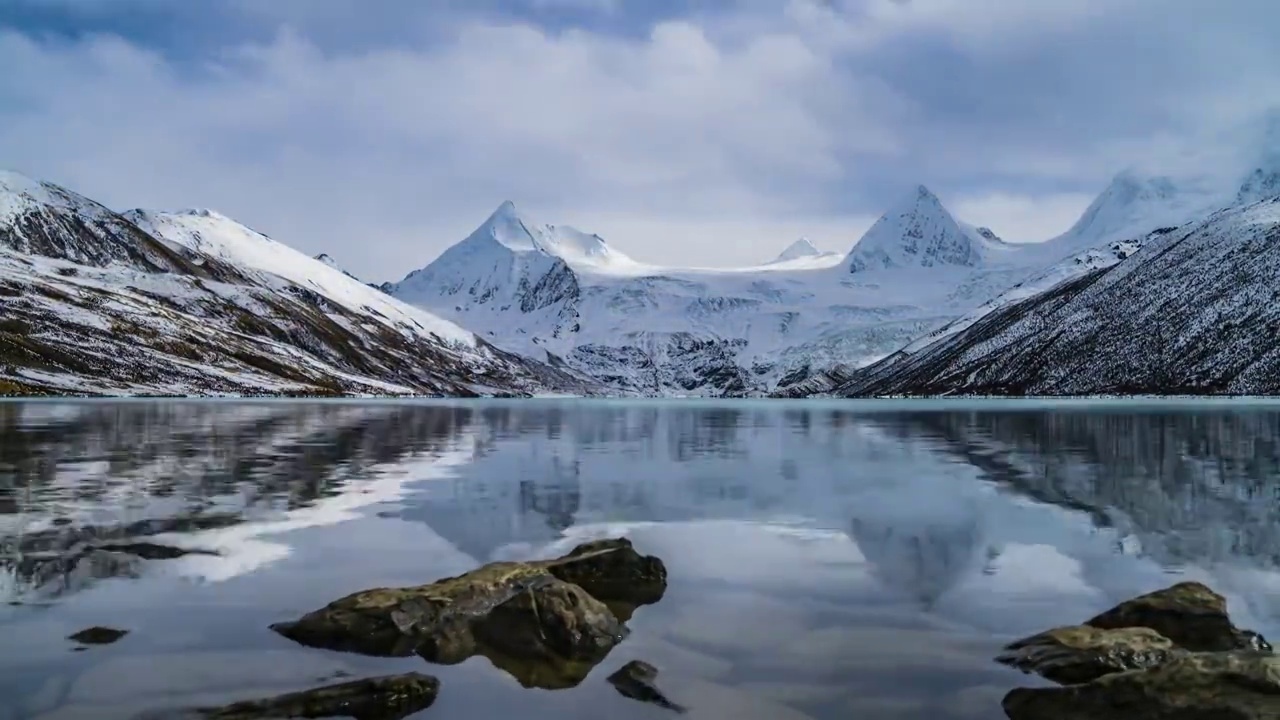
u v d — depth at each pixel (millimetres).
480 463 38875
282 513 23672
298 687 10734
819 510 25109
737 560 18359
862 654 12273
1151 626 12742
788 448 49469
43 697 10320
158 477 31594
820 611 14445
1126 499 26922
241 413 90438
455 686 10969
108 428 61000
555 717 10031
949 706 10438
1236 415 87750
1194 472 34375
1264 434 57750
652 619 13977
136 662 11547
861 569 17516
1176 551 19000
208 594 14984
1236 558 18266
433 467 36625
